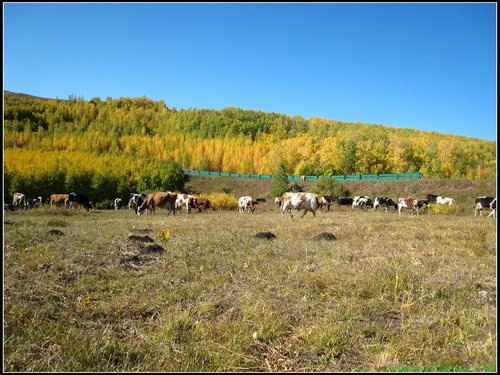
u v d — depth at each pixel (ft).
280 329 16.10
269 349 14.71
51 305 17.83
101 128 435.12
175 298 19.80
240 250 31.83
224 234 41.14
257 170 312.71
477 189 148.36
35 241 32.22
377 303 18.97
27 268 23.29
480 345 14.43
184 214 96.32
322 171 241.55
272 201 183.83
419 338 15.10
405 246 34.45
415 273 23.73
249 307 17.76
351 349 14.74
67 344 14.32
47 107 479.82
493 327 15.97
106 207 187.01
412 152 242.58
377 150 239.30
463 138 402.31
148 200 93.30
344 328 16.01
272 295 20.29
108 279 23.11
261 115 474.49
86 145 350.64
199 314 17.72
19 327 15.19
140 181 226.17
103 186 215.31
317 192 172.04
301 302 19.12
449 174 240.12
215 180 243.60
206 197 136.56
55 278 21.91
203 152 348.59
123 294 20.21
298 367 13.58
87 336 15.10
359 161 234.38
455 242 36.55
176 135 418.72
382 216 81.25
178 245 33.58
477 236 38.75
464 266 26.55
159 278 23.20
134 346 14.66
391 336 15.60
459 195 147.74
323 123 422.82
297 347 14.73
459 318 17.10
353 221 63.26
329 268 24.86
